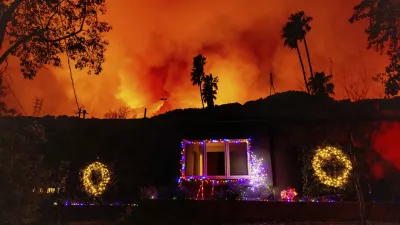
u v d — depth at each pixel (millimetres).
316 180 10562
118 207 10492
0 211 4691
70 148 12945
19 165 4980
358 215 9141
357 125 11438
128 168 12750
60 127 13359
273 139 12031
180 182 11992
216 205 9773
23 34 8094
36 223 7410
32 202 5137
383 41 7426
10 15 7227
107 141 13195
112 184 12047
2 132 4980
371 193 10352
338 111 12688
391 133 11219
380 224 8602
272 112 14570
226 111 15734
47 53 8719
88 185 11688
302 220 9305
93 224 9656
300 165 11484
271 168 11609
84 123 13594
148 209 10008
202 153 12430
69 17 8562
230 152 12359
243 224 9211
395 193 10414
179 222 9688
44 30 8039
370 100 13375
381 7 7234
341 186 10320
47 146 12781
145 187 11484
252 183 11422
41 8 8281
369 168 10867
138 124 13547
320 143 11055
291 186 11375
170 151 12719
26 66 8688
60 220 9164
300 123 11969
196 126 12742
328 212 9289
